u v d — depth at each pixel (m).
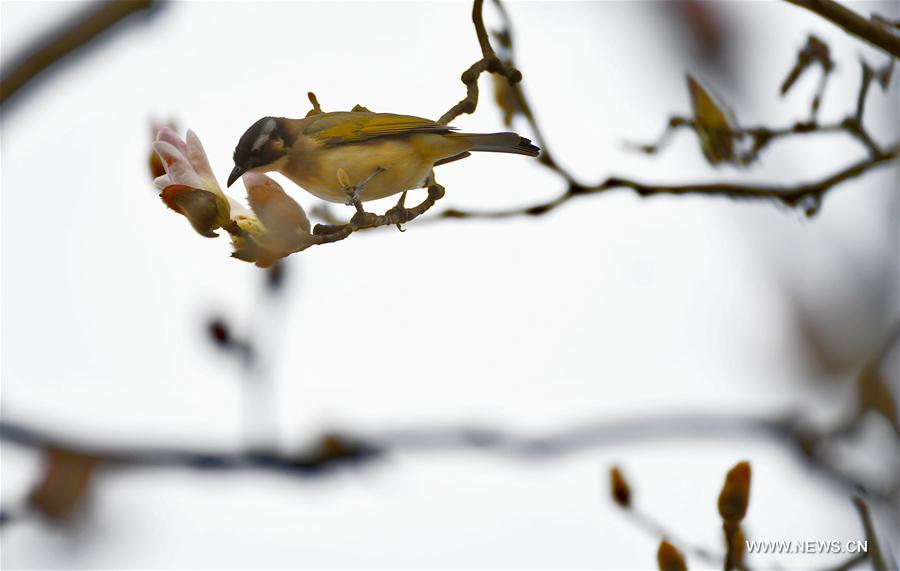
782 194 9.41
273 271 9.74
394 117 8.36
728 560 7.69
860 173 9.43
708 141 9.79
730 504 7.71
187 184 6.82
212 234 6.84
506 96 9.27
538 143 9.23
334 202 8.54
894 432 9.29
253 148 8.38
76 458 9.28
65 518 9.18
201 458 9.61
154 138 7.09
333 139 8.30
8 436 9.34
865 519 7.88
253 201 6.90
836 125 9.63
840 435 9.43
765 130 9.73
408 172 8.37
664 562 7.96
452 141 8.30
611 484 8.45
